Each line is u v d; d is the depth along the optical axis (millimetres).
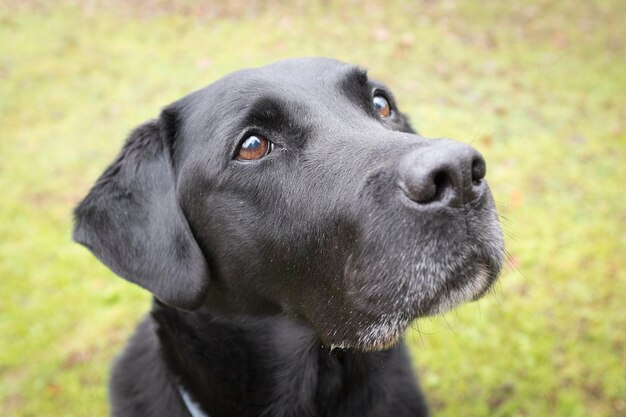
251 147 474
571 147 1192
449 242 401
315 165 453
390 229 410
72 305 896
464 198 394
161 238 492
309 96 480
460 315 799
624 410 701
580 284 839
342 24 1945
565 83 1505
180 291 482
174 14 2133
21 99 1592
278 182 465
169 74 1669
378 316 427
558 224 960
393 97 554
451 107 1364
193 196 491
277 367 522
